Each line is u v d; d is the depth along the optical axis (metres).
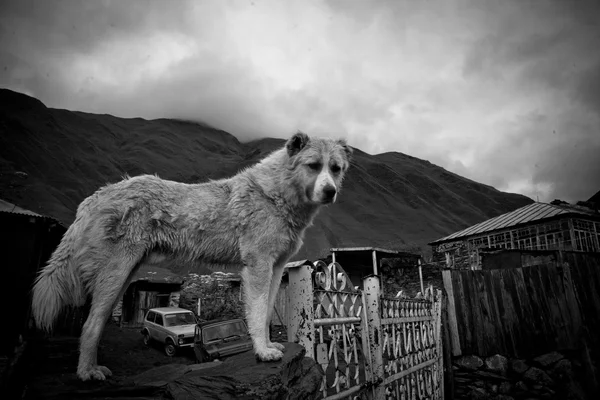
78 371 2.83
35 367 4.02
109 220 3.07
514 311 9.81
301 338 3.23
